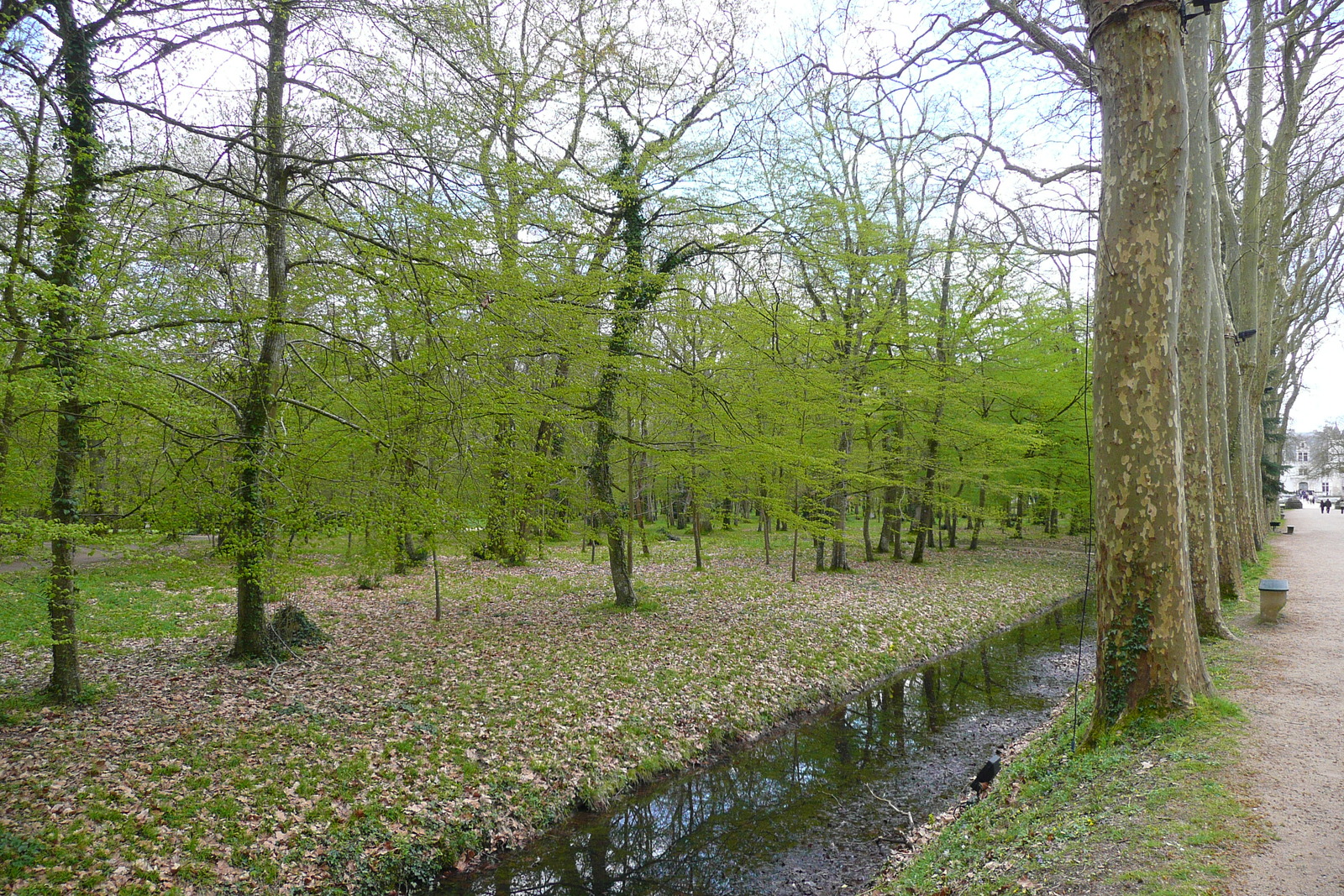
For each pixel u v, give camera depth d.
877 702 10.65
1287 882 3.70
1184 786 5.02
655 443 12.38
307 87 7.85
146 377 6.19
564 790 7.29
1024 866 4.46
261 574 8.12
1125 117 6.12
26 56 5.89
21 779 6.14
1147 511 6.27
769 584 18.05
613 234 12.34
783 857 6.55
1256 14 13.90
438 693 9.02
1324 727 6.00
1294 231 20.94
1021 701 10.63
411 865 5.97
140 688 8.73
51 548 7.30
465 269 6.37
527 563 21.58
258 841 5.73
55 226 5.69
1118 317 6.24
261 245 9.27
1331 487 86.19
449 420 7.07
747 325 10.17
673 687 9.80
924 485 20.44
